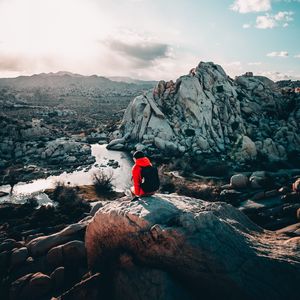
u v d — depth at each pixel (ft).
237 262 31.68
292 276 31.30
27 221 94.12
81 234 62.44
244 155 182.60
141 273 34.88
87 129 360.89
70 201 116.78
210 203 44.34
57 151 219.00
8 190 144.77
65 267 54.39
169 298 30.91
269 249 35.27
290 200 89.20
